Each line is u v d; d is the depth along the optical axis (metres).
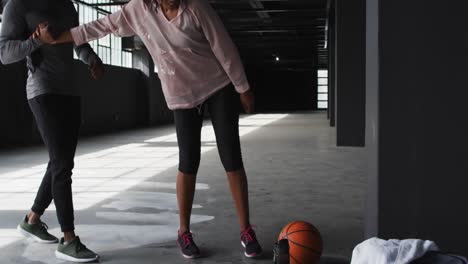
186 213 2.96
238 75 2.72
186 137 2.89
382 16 2.27
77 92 2.89
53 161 2.80
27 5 2.79
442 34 2.24
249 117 24.34
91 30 2.73
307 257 2.46
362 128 9.56
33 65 2.74
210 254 2.95
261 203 4.35
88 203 4.47
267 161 7.34
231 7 14.60
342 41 9.57
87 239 3.29
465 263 1.71
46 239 3.18
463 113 2.25
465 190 2.27
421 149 2.29
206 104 2.91
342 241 3.17
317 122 19.05
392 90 2.29
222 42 2.65
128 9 2.70
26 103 11.87
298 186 5.20
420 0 2.25
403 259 1.74
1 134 11.20
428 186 2.29
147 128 18.09
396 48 2.27
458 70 2.25
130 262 2.82
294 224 2.55
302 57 34.81
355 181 5.48
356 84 9.56
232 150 2.87
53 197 2.86
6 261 2.84
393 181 2.31
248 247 2.86
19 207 4.38
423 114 2.28
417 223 2.31
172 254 2.96
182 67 2.74
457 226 2.29
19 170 7.01
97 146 10.70
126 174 6.30
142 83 20.84
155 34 2.68
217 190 4.98
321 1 14.08
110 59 18.62
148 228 3.56
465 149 2.26
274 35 21.23
